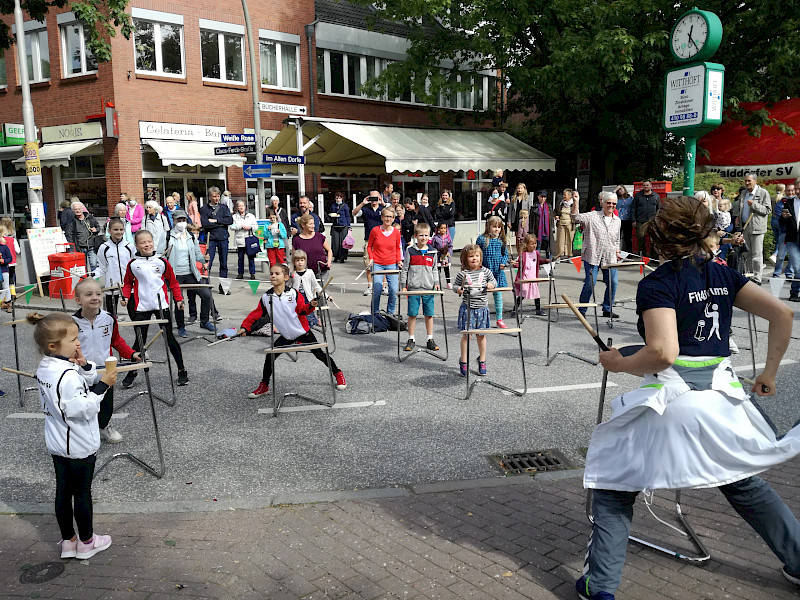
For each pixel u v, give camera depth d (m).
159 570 3.45
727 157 23.83
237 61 22.56
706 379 2.82
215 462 4.97
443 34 22.41
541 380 7.08
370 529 3.86
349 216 18.97
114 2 14.09
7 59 21.98
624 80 17.39
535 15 19.14
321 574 3.38
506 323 10.23
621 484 2.93
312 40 23.97
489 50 19.86
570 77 18.42
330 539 3.75
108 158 20.36
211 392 6.82
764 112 21.39
